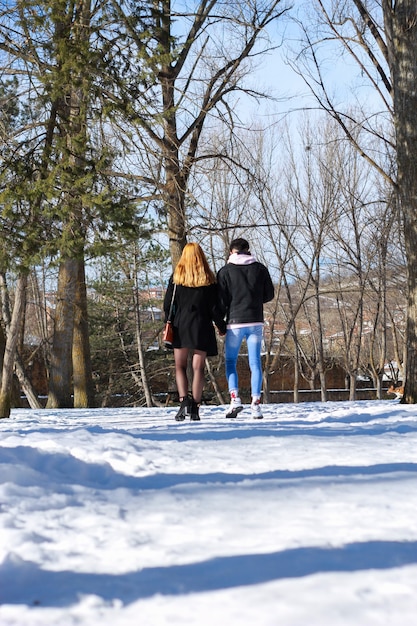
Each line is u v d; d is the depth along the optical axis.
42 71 16.23
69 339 27.92
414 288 15.91
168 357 48.44
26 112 16.81
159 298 49.28
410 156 15.98
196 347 11.02
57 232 16.84
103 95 16.59
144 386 44.16
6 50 16.66
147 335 52.78
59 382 27.81
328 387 62.44
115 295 47.00
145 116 17.08
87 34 16.72
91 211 16.67
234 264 11.14
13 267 16.56
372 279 46.22
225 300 11.16
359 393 50.41
